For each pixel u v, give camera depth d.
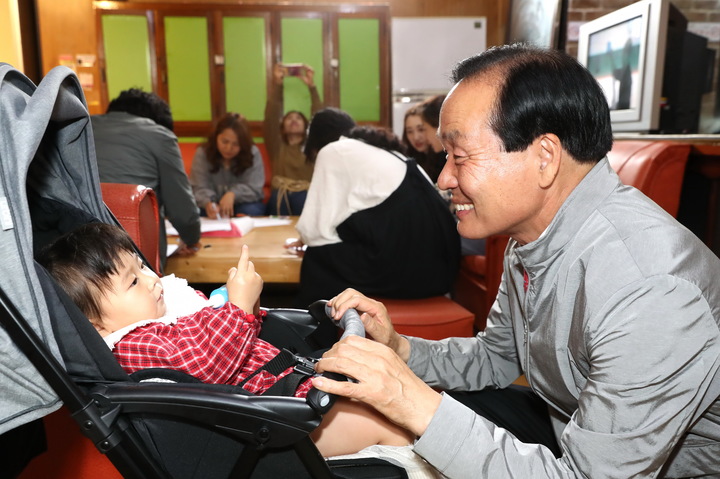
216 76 5.41
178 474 0.91
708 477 1.10
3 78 0.93
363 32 5.46
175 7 5.30
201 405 0.84
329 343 1.36
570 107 0.93
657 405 0.87
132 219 1.61
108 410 0.84
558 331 1.01
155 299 1.19
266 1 5.36
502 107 0.93
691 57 3.06
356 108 5.57
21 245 0.86
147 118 2.67
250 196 4.30
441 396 0.94
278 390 1.03
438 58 5.61
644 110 2.88
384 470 0.96
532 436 1.33
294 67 5.13
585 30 3.52
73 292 1.11
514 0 5.15
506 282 1.30
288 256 2.58
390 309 2.30
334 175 2.36
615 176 1.01
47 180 1.28
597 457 0.88
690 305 0.87
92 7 5.32
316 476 0.89
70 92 1.17
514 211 0.98
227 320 1.13
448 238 2.37
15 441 1.00
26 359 0.84
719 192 2.55
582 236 0.98
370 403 0.90
